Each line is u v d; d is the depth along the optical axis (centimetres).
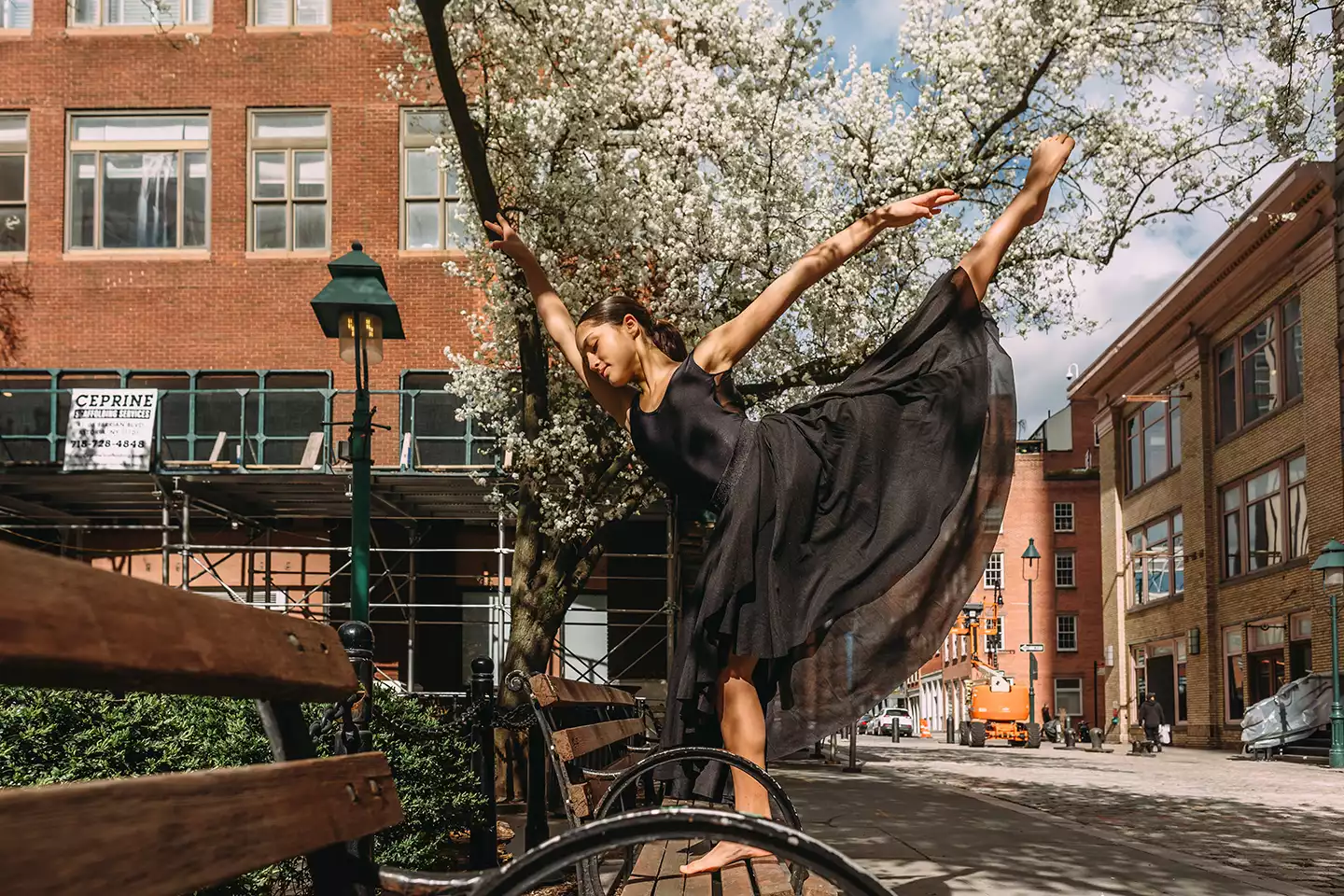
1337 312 3019
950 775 1995
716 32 1376
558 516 1333
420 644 1989
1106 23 1277
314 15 2050
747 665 305
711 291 1423
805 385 1430
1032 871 747
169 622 138
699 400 306
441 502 1877
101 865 116
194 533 1991
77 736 432
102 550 1981
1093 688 6025
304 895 494
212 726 461
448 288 1983
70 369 1945
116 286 1998
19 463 1723
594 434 1400
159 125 2036
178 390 1848
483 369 1504
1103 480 5050
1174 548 4238
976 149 1348
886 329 1377
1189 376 4044
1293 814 1292
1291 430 3328
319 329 1984
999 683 4428
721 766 313
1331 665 3000
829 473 310
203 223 2019
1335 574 2523
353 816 186
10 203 2019
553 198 1315
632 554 1881
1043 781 1853
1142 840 1014
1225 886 707
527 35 1327
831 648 323
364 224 2006
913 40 1335
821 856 140
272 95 2033
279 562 1989
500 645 1734
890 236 1339
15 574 112
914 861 788
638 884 323
